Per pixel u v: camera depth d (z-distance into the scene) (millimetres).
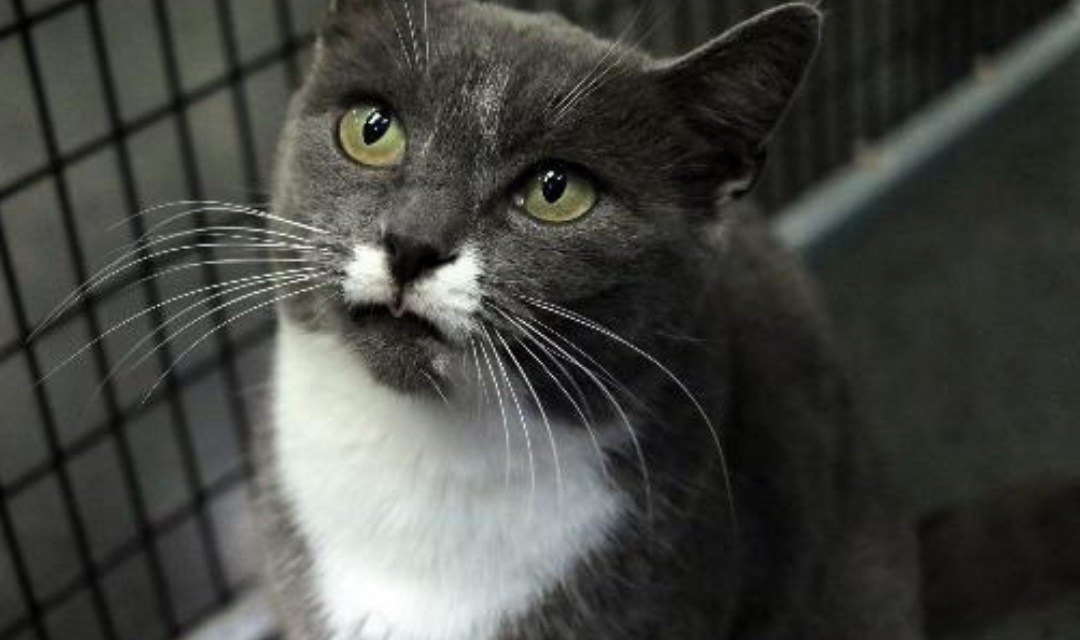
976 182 765
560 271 391
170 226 615
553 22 431
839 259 724
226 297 570
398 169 390
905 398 656
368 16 414
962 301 701
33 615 535
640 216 403
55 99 720
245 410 589
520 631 432
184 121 592
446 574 427
